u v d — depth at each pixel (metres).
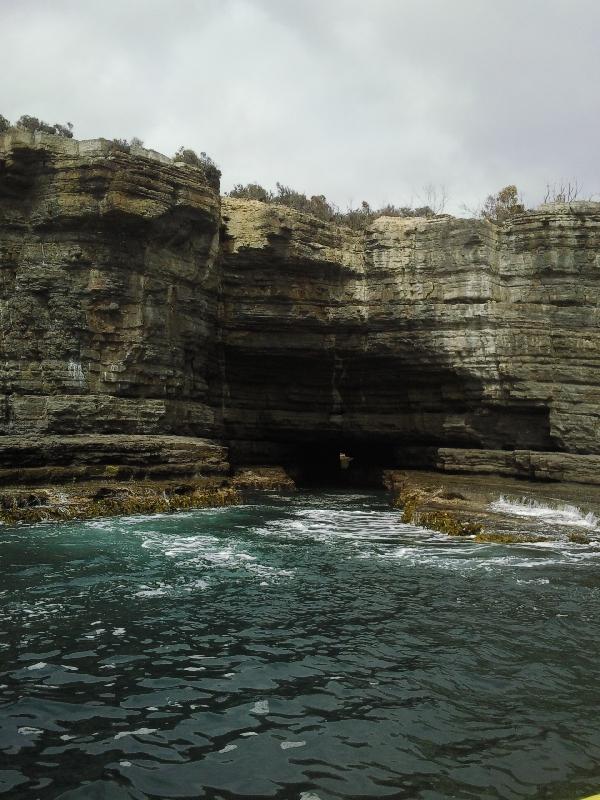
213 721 7.79
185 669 9.30
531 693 8.65
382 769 6.78
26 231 27.92
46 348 27.31
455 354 32.22
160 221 29.05
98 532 19.45
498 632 11.05
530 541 19.39
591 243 31.06
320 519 23.95
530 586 14.12
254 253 32.91
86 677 8.94
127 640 10.36
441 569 15.70
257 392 36.56
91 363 28.09
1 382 26.17
